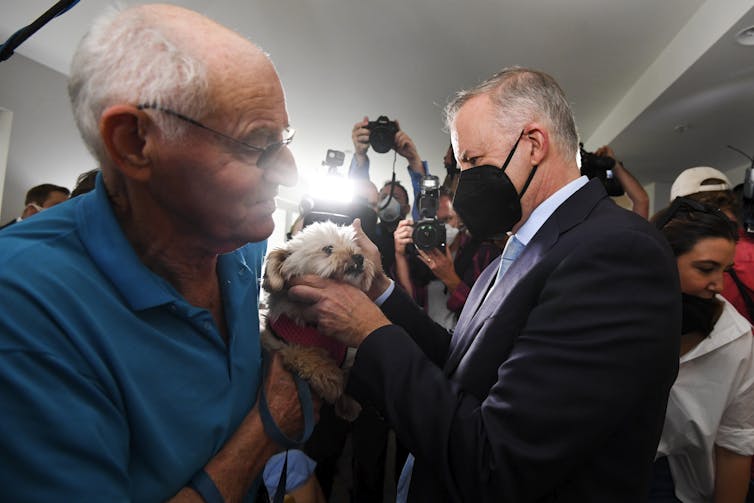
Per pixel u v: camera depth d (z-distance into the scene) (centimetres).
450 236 288
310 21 347
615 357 78
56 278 66
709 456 137
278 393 97
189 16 68
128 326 71
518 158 107
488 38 362
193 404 77
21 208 376
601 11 331
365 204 238
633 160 617
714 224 134
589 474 86
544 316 85
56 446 60
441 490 98
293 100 478
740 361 134
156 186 70
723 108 424
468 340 106
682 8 333
